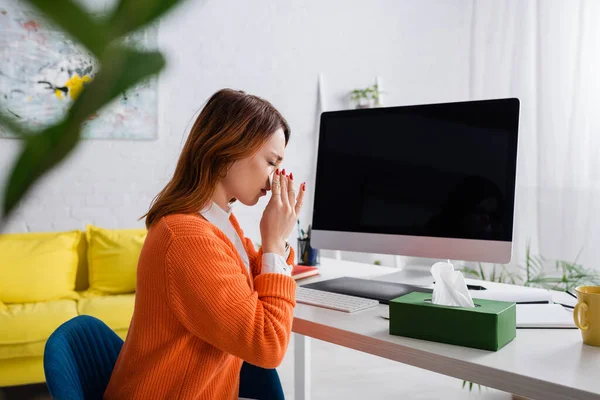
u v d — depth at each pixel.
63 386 0.93
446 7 5.13
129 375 1.09
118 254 3.20
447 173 1.59
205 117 1.19
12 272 2.95
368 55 4.79
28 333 2.67
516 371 0.94
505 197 1.49
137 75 0.14
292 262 1.35
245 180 1.22
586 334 1.09
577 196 3.75
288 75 4.43
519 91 4.04
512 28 4.11
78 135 0.14
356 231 1.74
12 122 0.14
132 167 3.78
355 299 1.45
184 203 1.15
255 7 4.25
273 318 1.08
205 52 4.05
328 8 4.59
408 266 2.00
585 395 0.85
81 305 2.91
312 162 4.60
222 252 1.08
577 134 3.73
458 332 1.09
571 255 3.75
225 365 1.17
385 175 1.70
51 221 3.54
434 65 5.10
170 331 1.07
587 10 3.69
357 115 1.77
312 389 2.78
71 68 3.37
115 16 0.13
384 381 2.89
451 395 2.71
